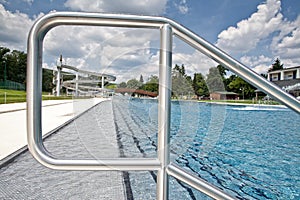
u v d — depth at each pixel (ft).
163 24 3.17
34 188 9.66
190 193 9.05
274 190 12.42
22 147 14.52
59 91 84.58
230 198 3.18
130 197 9.05
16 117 28.91
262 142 23.77
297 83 103.60
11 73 143.33
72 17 3.01
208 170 14.60
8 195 9.11
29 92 2.95
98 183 10.11
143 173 11.03
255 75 3.02
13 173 11.15
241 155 18.88
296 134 28.07
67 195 9.15
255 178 13.97
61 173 11.14
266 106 56.49
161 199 3.22
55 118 28.86
